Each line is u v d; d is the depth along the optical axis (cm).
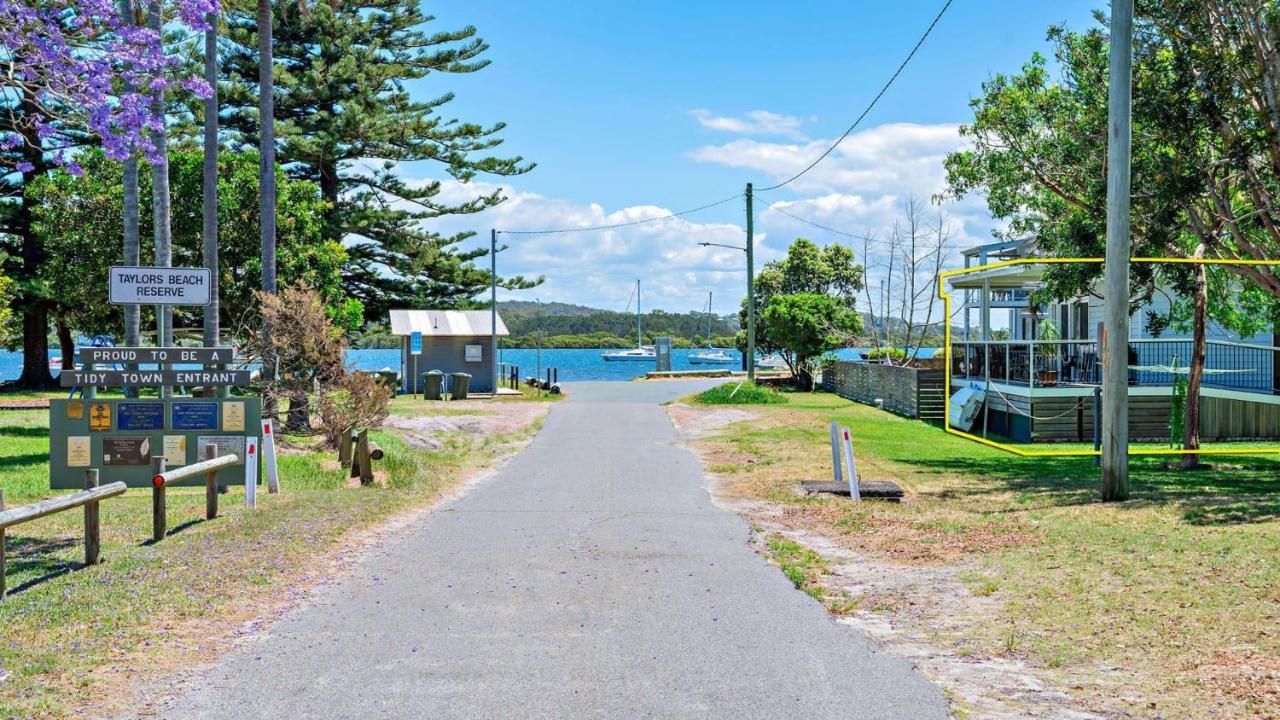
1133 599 743
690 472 1759
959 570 919
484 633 698
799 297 4553
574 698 559
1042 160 1909
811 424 2681
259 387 2083
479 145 4841
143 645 661
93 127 1166
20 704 536
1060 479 1631
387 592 830
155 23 1650
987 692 573
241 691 572
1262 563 802
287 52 4534
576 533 1137
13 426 2358
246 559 928
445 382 4134
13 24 1102
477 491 1527
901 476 1741
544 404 3356
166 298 1423
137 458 1334
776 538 1114
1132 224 1747
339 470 1683
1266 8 1623
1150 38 1709
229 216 2580
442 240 5091
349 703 551
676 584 864
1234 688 551
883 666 625
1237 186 1738
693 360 12225
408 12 4578
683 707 545
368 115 4378
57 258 2689
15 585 826
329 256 2730
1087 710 538
